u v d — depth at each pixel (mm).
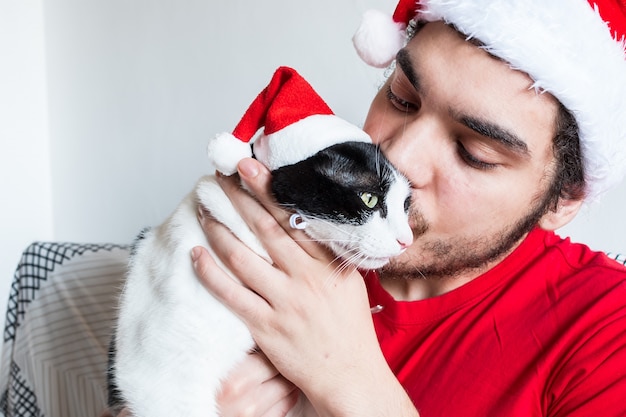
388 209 561
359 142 562
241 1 1026
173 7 1090
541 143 583
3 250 1285
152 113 1158
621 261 782
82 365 1023
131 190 1223
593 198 661
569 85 557
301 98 557
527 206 616
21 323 1081
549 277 659
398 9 656
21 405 1068
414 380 647
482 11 550
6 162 1257
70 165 1295
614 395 586
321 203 548
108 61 1187
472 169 593
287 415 656
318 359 580
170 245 600
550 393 608
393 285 709
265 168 551
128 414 583
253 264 573
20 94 1261
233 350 591
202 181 598
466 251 629
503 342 632
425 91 583
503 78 559
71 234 1335
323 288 580
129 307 605
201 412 575
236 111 1073
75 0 1197
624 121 611
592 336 605
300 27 988
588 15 560
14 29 1239
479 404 618
